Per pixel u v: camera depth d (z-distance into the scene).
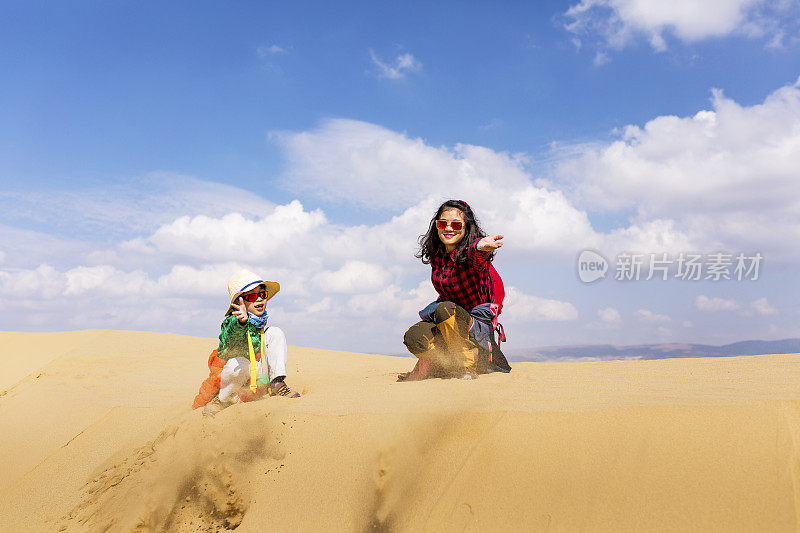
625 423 2.75
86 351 9.43
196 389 5.82
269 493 3.07
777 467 2.37
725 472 2.41
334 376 6.11
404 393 3.68
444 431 3.00
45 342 10.45
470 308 5.13
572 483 2.57
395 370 7.23
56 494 3.93
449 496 2.71
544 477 2.63
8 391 7.02
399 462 2.94
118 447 4.33
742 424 2.60
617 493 2.47
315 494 2.97
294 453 3.23
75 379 7.27
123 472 3.80
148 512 3.20
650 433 2.67
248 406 3.81
